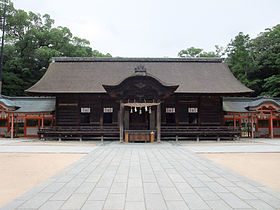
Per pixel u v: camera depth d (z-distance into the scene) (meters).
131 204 5.60
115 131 23.20
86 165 10.71
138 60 31.06
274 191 6.80
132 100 20.75
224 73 28.98
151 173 9.06
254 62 43.12
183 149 16.78
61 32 46.22
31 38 43.75
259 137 28.38
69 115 25.62
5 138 26.62
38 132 23.61
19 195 6.55
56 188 7.02
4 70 40.34
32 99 29.28
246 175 9.04
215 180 8.04
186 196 6.25
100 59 31.05
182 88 24.88
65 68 29.31
